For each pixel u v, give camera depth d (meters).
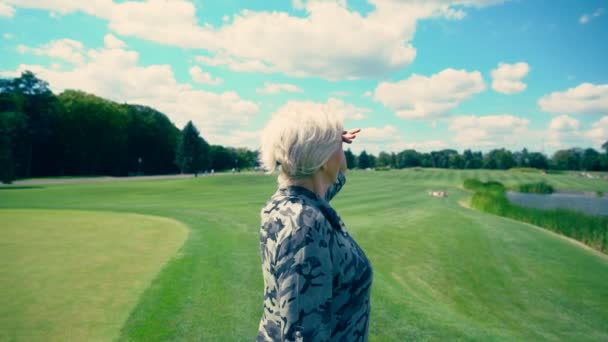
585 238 13.96
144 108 85.75
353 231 12.12
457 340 4.02
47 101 58.66
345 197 28.36
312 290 1.03
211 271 6.26
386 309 4.77
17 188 31.36
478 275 8.44
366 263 1.22
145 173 79.75
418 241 11.12
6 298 5.21
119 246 8.82
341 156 1.35
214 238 9.55
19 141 52.72
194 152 82.12
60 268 6.82
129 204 19.78
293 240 1.05
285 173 1.26
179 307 4.63
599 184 62.03
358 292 1.19
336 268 1.12
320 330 1.02
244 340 3.83
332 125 1.25
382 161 131.62
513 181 63.19
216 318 4.34
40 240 9.53
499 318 6.30
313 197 1.22
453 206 23.66
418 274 8.15
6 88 55.28
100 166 71.00
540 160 111.00
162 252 8.20
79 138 65.56
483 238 12.11
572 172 99.88
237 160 103.19
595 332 5.91
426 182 55.94
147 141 80.19
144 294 5.08
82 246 8.84
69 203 20.19
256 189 33.75
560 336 5.69
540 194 47.62
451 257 9.62
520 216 19.36
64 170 66.56
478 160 119.00
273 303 1.17
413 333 4.14
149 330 4.01
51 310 4.77
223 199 23.75
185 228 11.42
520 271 8.95
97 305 4.95
